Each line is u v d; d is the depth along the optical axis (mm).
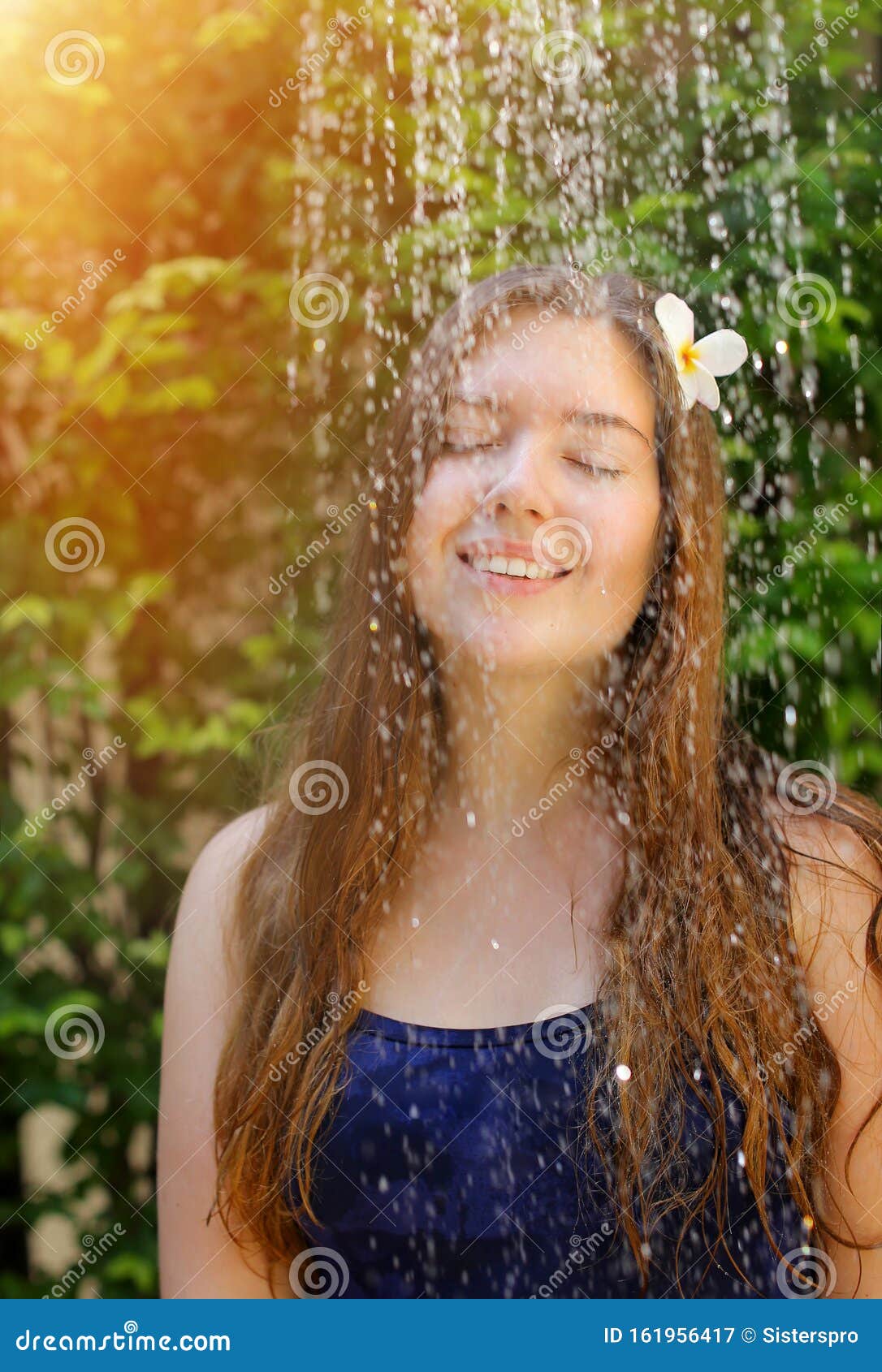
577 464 1066
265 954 1181
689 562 1155
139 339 2145
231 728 2215
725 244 2082
